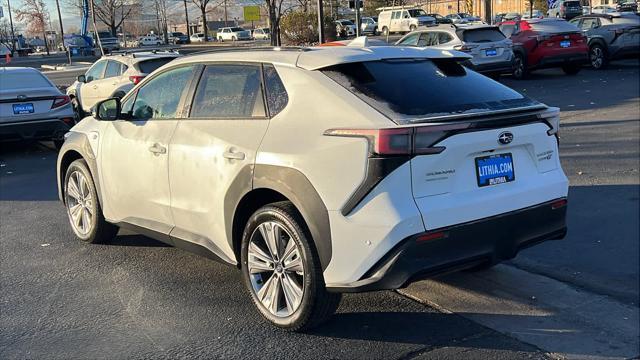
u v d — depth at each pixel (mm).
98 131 5699
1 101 10648
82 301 4742
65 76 34156
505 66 18125
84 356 3906
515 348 3891
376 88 3893
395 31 47250
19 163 10852
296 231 3854
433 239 3578
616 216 6449
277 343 3990
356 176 3574
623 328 4176
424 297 4637
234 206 4250
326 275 3729
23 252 5934
